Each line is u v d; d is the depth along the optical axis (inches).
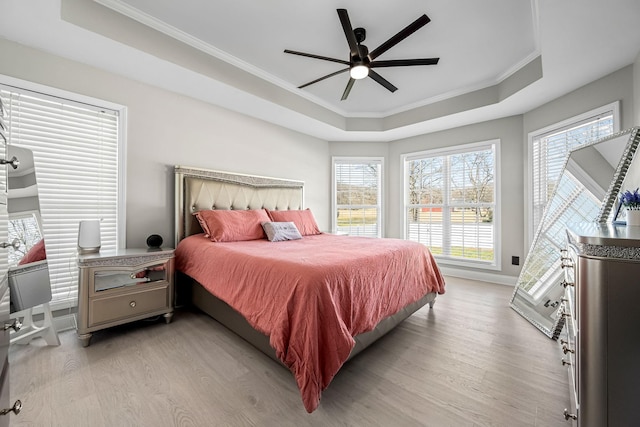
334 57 108.3
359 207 192.5
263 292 64.6
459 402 54.8
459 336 84.2
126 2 79.3
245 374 63.6
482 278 151.6
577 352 39.5
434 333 86.3
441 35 93.0
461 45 98.7
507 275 143.5
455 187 164.2
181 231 111.0
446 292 129.6
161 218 109.6
